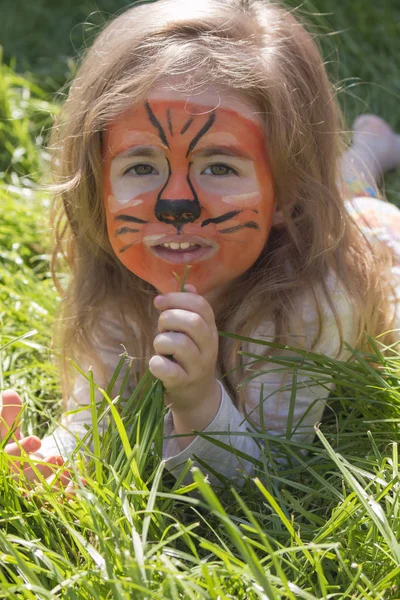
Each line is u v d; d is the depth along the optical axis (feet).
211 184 4.98
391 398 5.30
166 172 4.99
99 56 5.54
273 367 5.58
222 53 5.07
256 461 4.93
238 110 4.97
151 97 4.92
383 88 10.46
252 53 5.23
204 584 3.74
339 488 4.91
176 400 4.95
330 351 5.66
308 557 3.98
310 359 5.27
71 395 5.99
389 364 5.58
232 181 5.00
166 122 4.91
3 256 7.91
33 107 9.97
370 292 5.96
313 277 5.62
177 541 4.66
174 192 4.93
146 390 4.84
